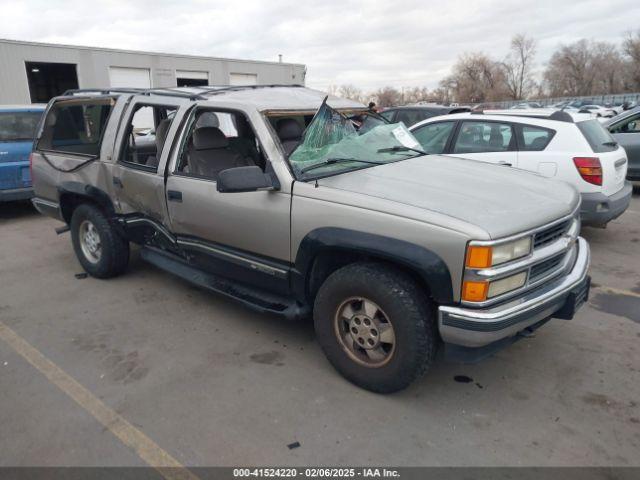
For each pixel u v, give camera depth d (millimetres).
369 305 3055
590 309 4367
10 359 3682
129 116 4512
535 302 2834
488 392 3217
